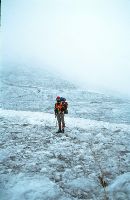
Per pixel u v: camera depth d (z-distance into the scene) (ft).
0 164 28.32
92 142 37.04
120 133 42.50
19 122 48.49
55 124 47.60
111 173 26.71
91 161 29.78
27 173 26.14
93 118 90.07
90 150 33.40
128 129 45.62
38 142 36.52
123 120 89.45
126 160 30.32
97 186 23.98
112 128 45.85
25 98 126.82
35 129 43.65
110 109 110.11
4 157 30.32
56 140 37.65
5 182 24.11
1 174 25.72
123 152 33.04
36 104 114.73
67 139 38.27
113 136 40.52
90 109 107.76
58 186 23.79
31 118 52.16
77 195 22.53
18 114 56.24
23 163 28.73
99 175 26.16
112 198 22.06
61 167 27.91
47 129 43.88
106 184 24.30
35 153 31.91
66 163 29.04
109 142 37.24
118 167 28.22
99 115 96.58
